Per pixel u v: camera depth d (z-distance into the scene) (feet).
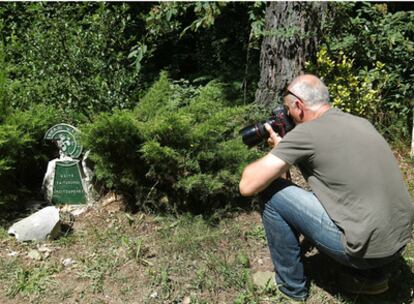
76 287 11.20
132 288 11.18
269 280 11.19
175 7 17.69
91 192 14.10
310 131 9.55
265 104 17.12
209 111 14.23
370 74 18.38
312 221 9.79
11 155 13.46
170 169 12.89
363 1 20.49
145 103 14.82
